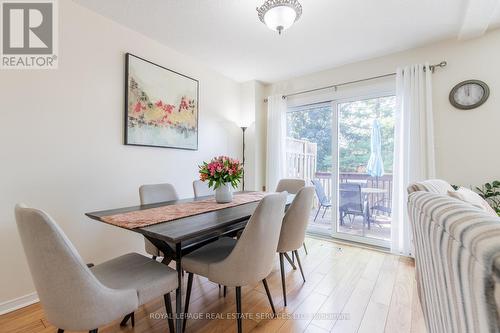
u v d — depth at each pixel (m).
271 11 1.80
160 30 2.48
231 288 2.06
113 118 2.34
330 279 2.19
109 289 1.06
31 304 1.82
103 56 2.26
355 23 2.31
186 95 3.05
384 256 2.73
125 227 1.35
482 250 0.39
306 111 3.76
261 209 1.34
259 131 3.95
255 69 3.46
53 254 0.92
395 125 2.77
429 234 0.72
